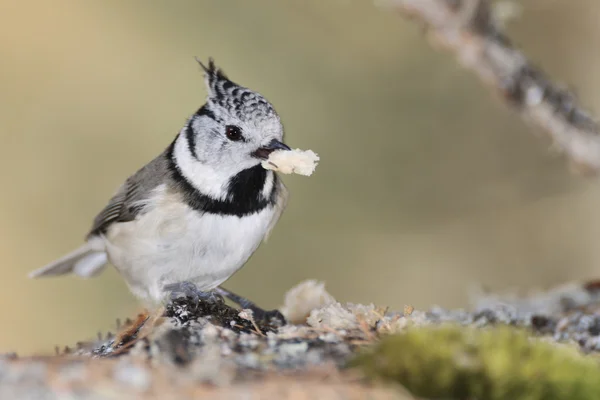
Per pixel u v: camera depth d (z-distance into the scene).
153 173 7.55
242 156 7.16
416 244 13.37
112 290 13.00
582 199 12.77
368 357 4.53
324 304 6.68
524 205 13.17
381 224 13.44
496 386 4.21
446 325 4.85
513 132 13.27
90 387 4.22
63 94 14.27
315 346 5.08
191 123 7.46
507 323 6.90
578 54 12.78
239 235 7.23
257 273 13.15
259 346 5.11
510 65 8.99
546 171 13.12
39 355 5.55
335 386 4.25
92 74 14.30
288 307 7.11
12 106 14.15
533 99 8.98
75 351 6.05
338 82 13.74
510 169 13.31
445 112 13.55
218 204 7.15
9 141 14.01
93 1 14.59
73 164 13.95
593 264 12.51
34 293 13.11
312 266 13.22
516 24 12.84
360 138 13.64
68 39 14.48
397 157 13.61
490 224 13.29
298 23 13.88
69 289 13.09
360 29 13.68
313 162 7.13
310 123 13.57
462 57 9.04
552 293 9.04
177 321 5.78
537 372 4.25
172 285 7.30
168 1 14.20
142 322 6.00
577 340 6.52
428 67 13.58
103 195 13.75
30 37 14.52
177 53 14.08
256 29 13.91
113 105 14.11
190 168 7.26
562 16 12.78
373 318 5.68
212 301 6.12
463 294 12.91
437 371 4.28
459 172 13.51
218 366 4.59
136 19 14.27
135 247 7.32
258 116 7.18
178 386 4.25
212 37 13.98
